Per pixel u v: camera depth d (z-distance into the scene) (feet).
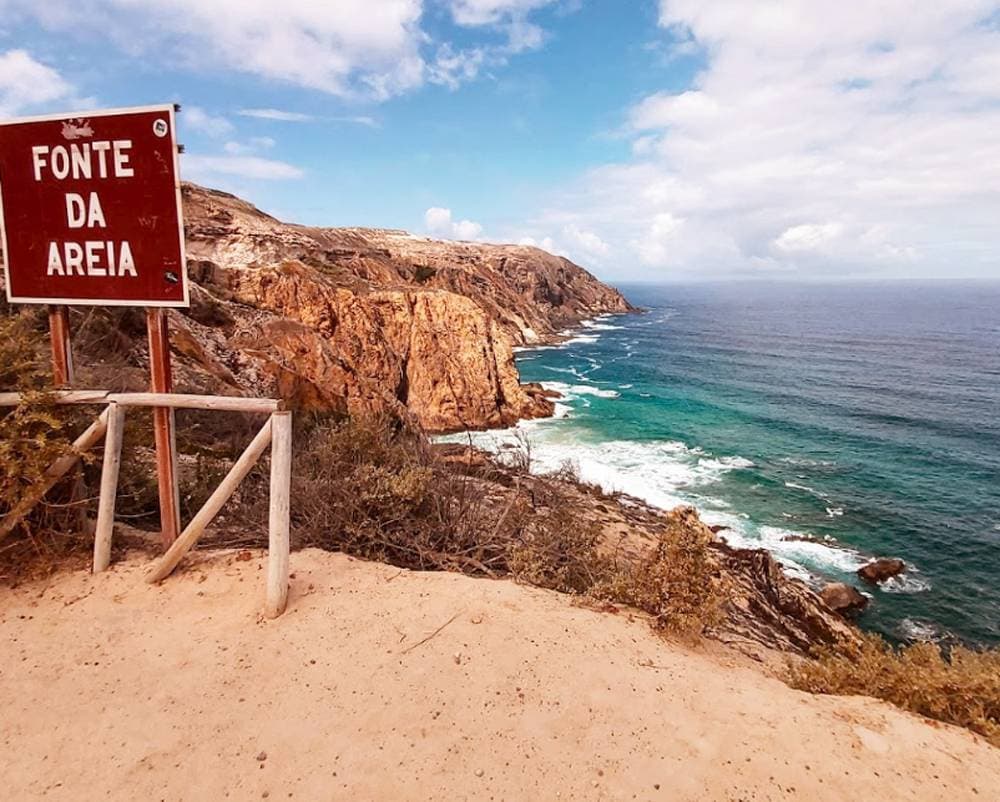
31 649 13.12
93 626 14.05
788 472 89.20
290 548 19.20
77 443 16.20
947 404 144.36
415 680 12.64
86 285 15.99
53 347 16.76
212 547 18.70
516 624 15.16
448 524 23.12
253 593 15.69
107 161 15.19
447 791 9.91
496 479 40.37
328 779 10.02
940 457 99.71
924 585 55.62
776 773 10.77
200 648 13.39
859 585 55.36
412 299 120.37
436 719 11.55
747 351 245.04
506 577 20.36
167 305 15.56
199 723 11.15
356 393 79.97
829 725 12.41
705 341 278.87
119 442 16.42
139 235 15.38
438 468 28.89
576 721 11.76
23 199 15.90
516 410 121.49
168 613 14.70
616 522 45.19
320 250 156.25
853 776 10.88
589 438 107.65
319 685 12.35
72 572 16.31
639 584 18.66
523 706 12.08
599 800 9.92
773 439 110.32
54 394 15.79
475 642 14.16
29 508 15.53
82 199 15.55
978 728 13.30
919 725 12.83
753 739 11.64
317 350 79.46
